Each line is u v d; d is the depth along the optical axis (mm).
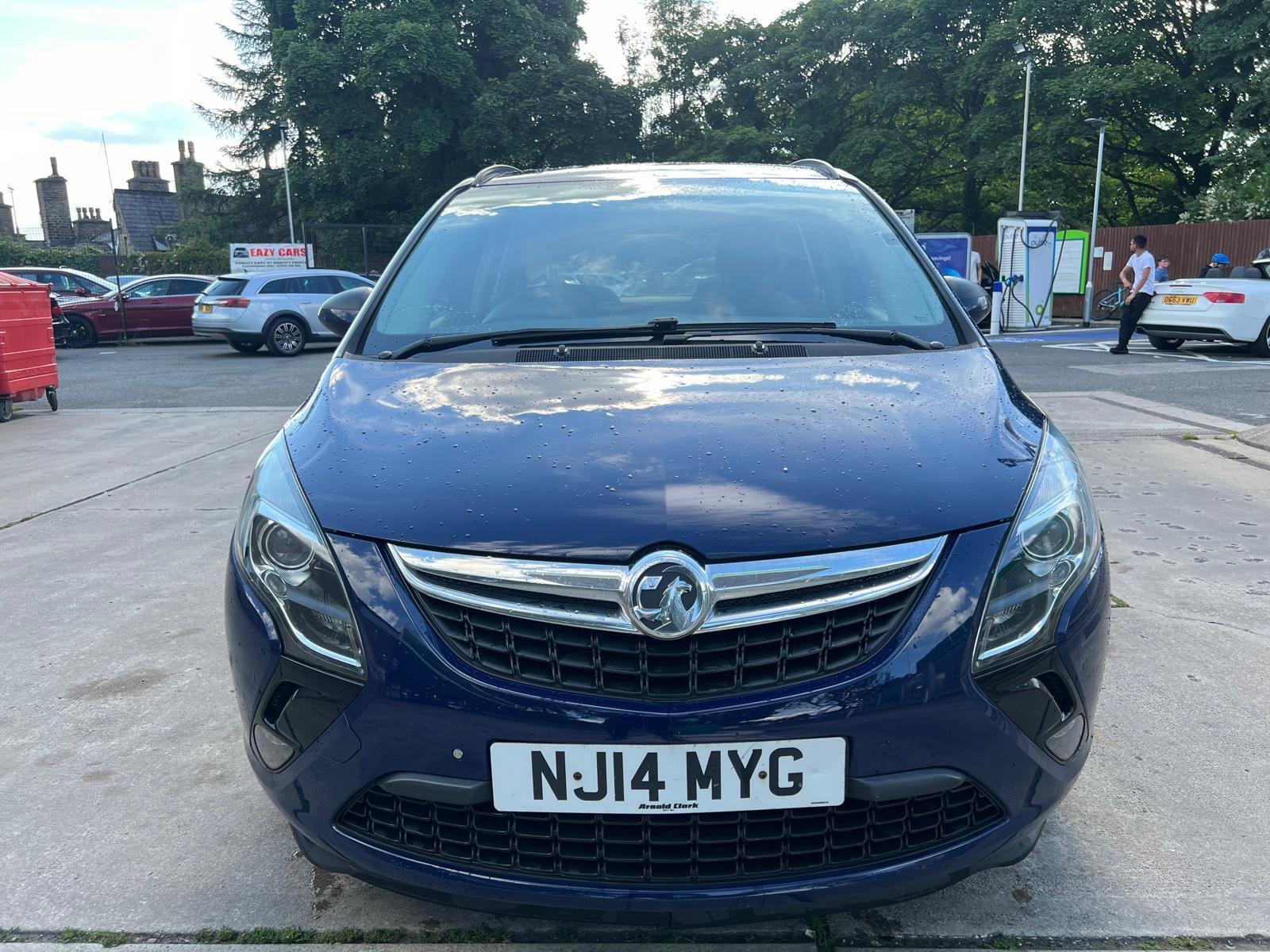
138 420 8930
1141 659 3285
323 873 2230
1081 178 32500
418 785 1659
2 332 8789
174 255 32250
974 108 33125
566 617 1622
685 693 1612
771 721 1596
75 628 3777
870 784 1628
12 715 3043
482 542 1678
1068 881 2158
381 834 1736
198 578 4348
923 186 36719
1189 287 12531
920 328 2566
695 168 3354
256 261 24078
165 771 2697
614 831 1660
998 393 2168
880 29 32469
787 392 2092
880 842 1683
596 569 1625
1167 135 28469
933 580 1679
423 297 2717
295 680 1732
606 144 35688
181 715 3033
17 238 48062
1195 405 8375
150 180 56656
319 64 31422
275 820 2457
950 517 1720
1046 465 1911
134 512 5543
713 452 1842
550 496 1743
